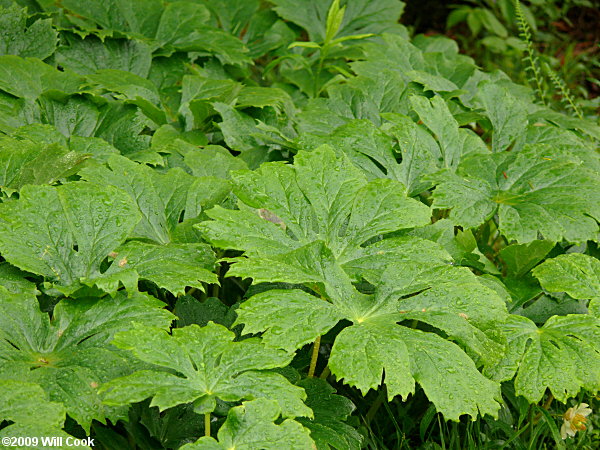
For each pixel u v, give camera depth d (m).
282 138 2.39
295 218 1.99
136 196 2.05
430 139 2.28
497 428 2.14
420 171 2.22
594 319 2.00
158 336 1.76
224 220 1.94
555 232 2.06
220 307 2.05
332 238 1.98
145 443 1.89
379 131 2.24
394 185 2.03
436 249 1.98
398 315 1.87
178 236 2.03
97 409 1.74
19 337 1.81
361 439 1.91
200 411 1.70
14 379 1.73
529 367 1.94
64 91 2.36
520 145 2.42
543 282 2.06
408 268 1.92
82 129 2.34
